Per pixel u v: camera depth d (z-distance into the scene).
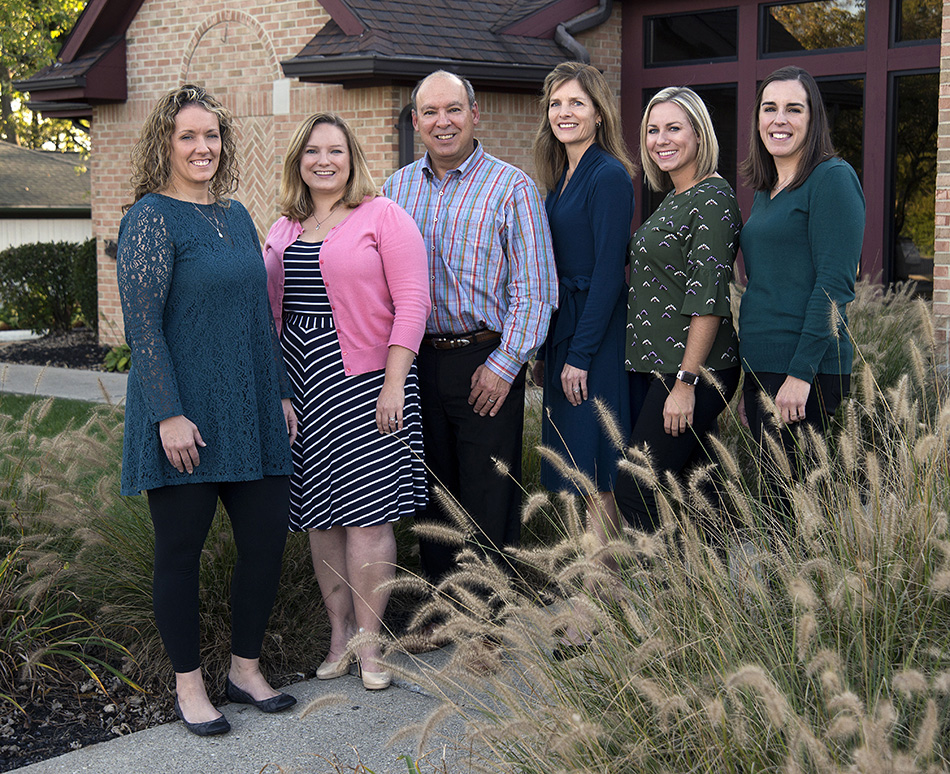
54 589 3.78
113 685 3.52
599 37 10.78
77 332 14.47
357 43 9.24
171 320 3.07
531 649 2.59
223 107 3.20
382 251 3.43
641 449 3.56
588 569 2.59
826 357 3.34
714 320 3.39
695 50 10.52
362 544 3.50
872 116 9.38
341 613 3.64
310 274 3.47
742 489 3.72
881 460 3.37
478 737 2.55
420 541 4.04
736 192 10.38
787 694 2.20
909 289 8.10
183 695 3.21
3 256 14.34
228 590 3.69
